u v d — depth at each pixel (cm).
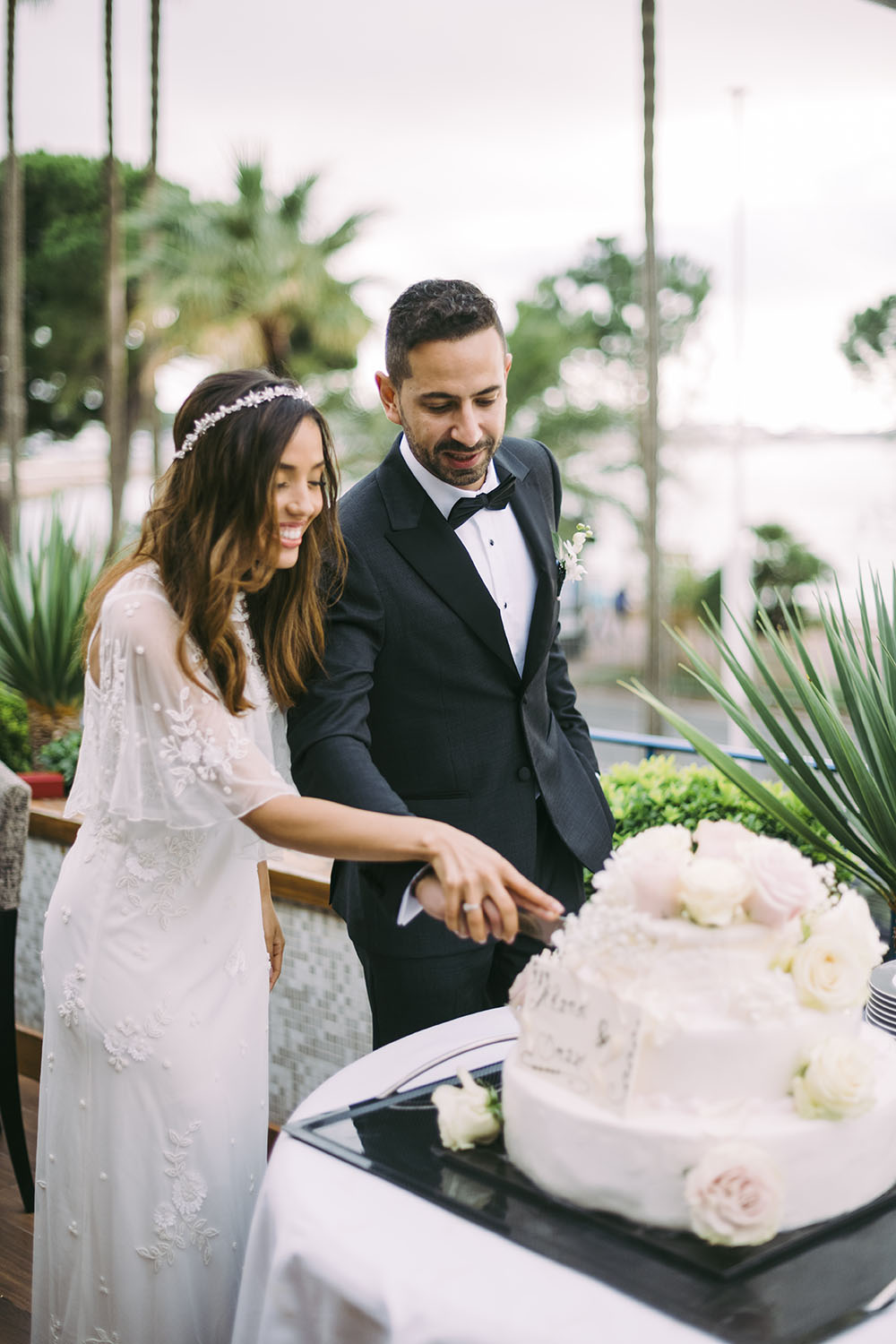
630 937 127
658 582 1012
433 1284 118
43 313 2980
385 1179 136
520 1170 134
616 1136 123
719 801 281
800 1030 125
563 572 209
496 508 196
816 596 236
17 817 292
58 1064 188
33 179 2920
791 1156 122
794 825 234
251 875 192
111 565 183
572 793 209
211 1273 187
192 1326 185
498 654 193
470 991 198
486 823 197
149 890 180
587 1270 117
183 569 171
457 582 191
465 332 175
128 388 2678
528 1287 116
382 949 195
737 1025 124
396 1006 197
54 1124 189
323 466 177
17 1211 298
